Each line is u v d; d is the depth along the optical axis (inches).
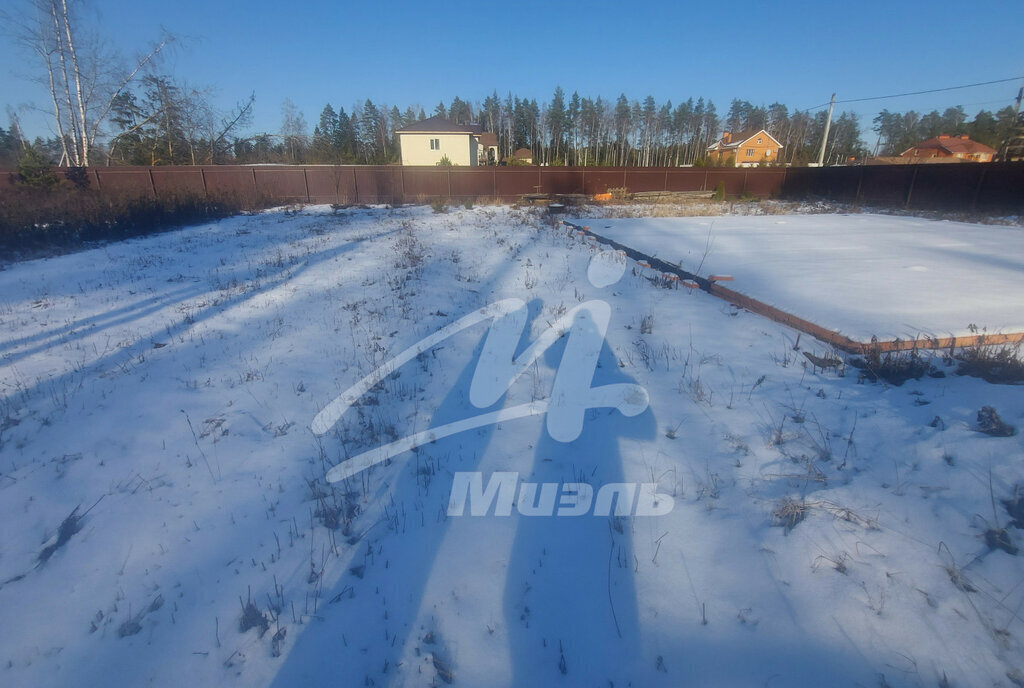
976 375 161.8
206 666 89.3
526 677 85.8
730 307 263.1
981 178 727.7
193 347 226.7
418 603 100.3
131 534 118.9
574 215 716.0
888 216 722.8
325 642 92.7
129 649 92.7
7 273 372.8
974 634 84.7
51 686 86.9
